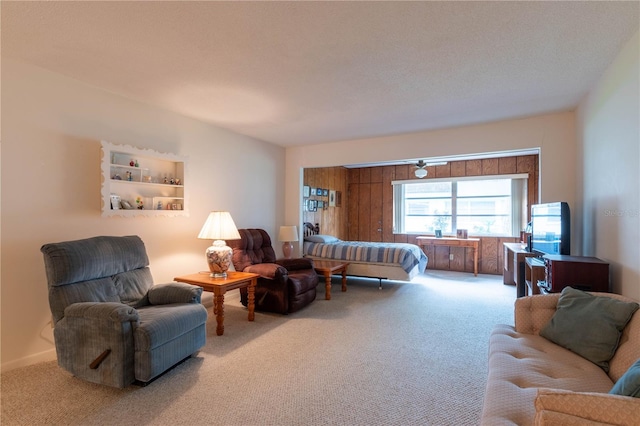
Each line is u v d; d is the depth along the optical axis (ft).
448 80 8.93
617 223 7.61
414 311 12.67
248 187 15.47
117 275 8.66
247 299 12.57
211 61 7.86
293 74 8.56
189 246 12.46
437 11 5.86
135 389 6.91
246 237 13.74
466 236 20.71
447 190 22.58
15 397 6.60
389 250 16.71
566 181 11.67
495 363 5.49
